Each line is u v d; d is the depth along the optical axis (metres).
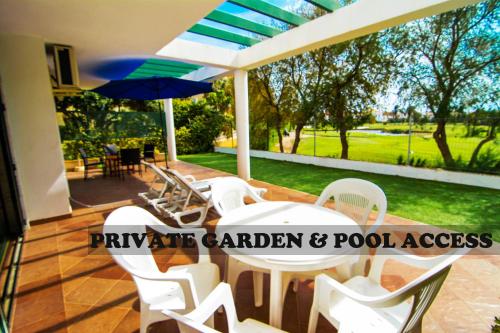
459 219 3.78
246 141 6.56
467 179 5.79
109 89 5.16
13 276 2.60
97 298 2.28
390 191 5.36
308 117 9.20
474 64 5.97
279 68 9.46
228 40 5.14
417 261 1.60
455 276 2.44
